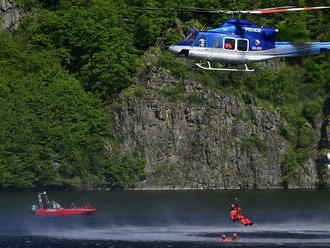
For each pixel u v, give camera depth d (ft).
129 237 364.38
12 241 352.90
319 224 426.10
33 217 472.03
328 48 470.80
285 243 339.98
